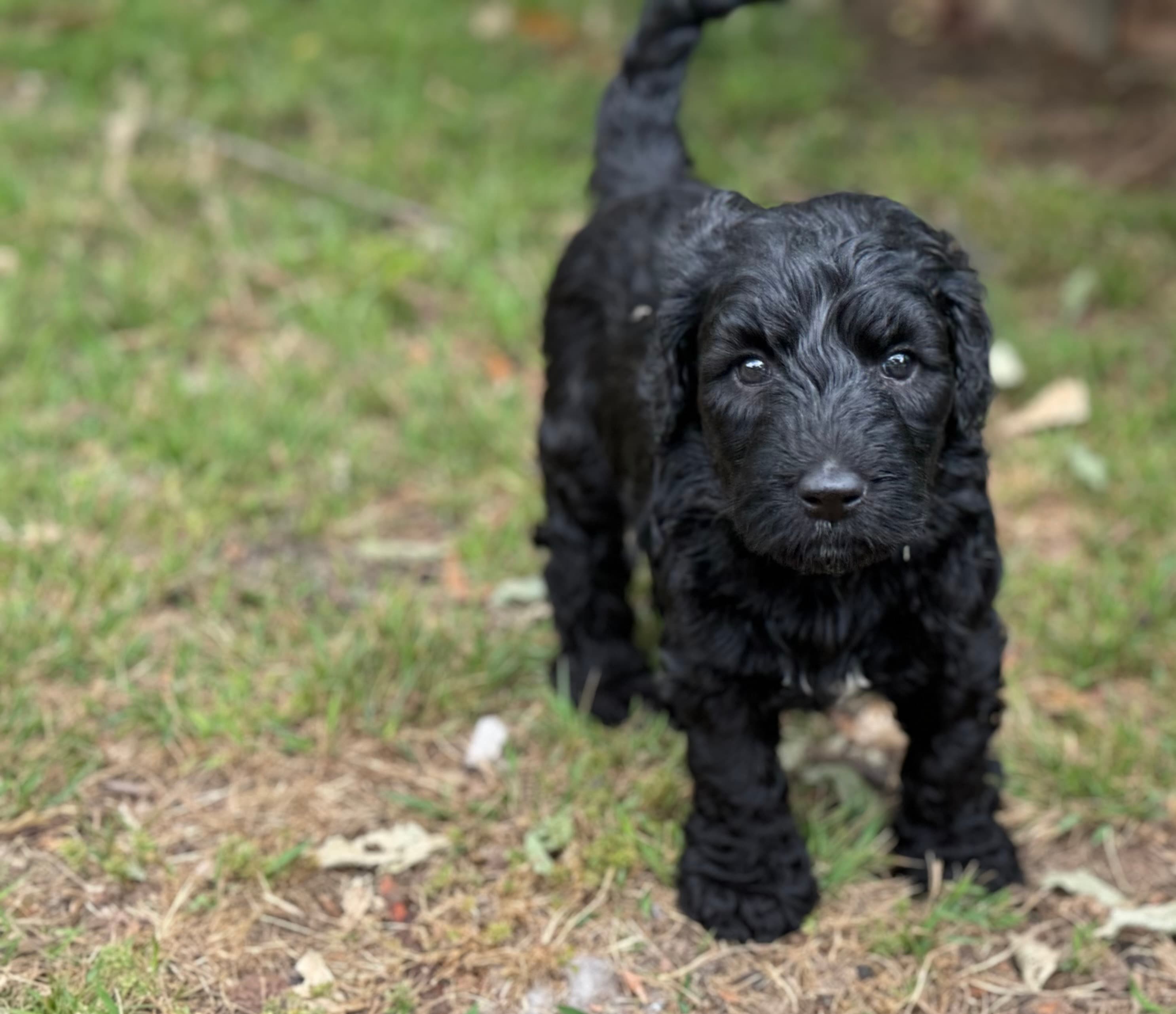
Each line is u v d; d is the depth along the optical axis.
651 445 0.97
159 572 1.19
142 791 1.04
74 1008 0.90
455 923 0.97
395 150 1.76
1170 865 1.01
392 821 1.03
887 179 1.76
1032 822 1.04
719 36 2.12
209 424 1.33
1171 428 1.36
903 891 1.00
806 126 1.90
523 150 1.79
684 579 0.93
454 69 1.97
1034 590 1.19
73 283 1.47
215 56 1.94
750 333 0.87
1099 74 2.11
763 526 0.85
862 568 0.91
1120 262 1.57
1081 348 1.43
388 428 1.37
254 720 1.08
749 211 0.92
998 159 1.85
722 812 0.97
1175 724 1.09
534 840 1.01
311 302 1.48
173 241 1.57
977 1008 0.94
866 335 0.86
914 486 0.86
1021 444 1.34
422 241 1.61
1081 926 0.97
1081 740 1.08
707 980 0.95
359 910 0.98
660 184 1.13
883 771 1.08
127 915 0.97
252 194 1.68
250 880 0.99
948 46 2.22
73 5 2.04
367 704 1.10
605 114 1.15
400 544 1.25
